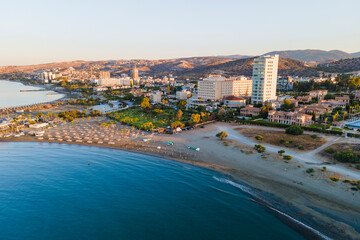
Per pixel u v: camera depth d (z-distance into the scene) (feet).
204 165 327.47
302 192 244.83
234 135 461.78
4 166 333.42
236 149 377.09
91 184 277.03
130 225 201.36
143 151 393.09
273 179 275.80
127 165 334.44
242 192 251.60
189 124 548.31
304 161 318.04
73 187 270.05
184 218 209.77
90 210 224.33
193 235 187.83
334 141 384.88
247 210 219.00
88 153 389.39
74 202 238.48
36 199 244.63
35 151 401.70
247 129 499.10
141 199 242.78
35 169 322.75
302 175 279.90
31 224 204.74
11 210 225.76
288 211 215.31
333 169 289.94
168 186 269.44
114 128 562.25
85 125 600.39
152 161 348.79
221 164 327.47
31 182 283.59
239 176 288.51
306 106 611.47
